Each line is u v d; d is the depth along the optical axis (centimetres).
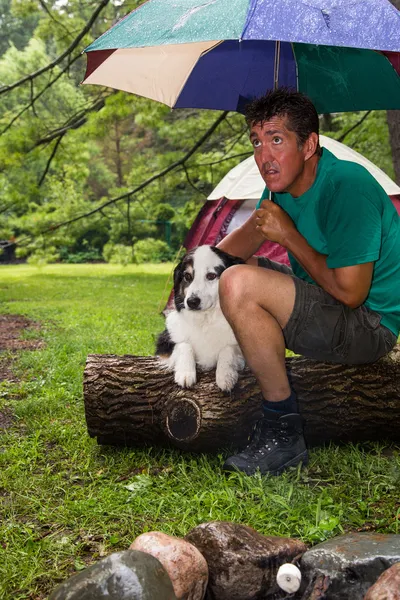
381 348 293
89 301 1193
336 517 251
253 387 316
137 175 1570
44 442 366
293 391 297
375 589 178
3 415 424
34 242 1334
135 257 1416
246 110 277
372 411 317
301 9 223
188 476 302
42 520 268
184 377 318
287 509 259
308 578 200
